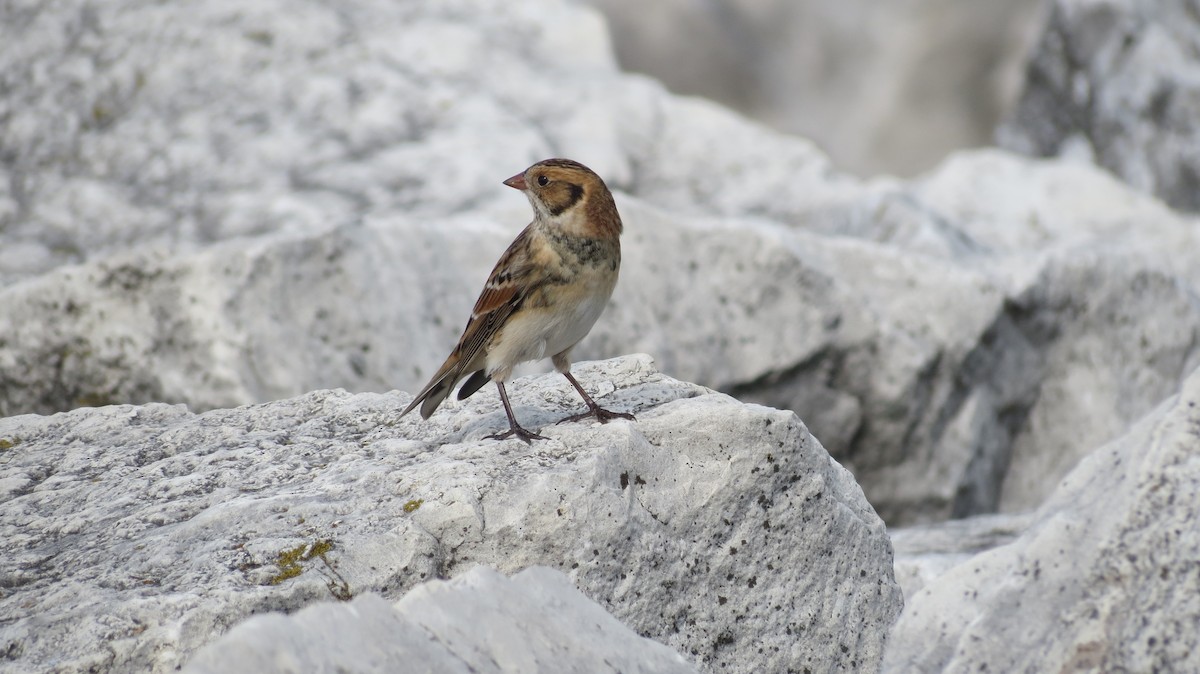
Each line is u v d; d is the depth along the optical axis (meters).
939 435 12.93
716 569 6.53
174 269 10.72
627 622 6.27
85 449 7.61
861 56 22.36
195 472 7.08
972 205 17.62
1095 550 5.82
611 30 22.00
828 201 17.00
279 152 16.03
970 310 12.87
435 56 18.34
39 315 10.83
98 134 16.86
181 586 5.71
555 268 7.30
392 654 4.62
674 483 6.55
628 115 18.23
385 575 5.90
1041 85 22.05
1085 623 5.59
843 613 6.82
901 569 8.55
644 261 12.59
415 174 15.25
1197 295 14.61
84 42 18.25
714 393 7.59
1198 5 21.89
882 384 12.62
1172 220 17.17
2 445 7.86
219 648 4.36
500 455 6.68
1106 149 21.50
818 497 6.77
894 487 12.93
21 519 6.66
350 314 11.03
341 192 14.95
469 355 7.39
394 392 8.37
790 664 6.64
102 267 10.82
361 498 6.38
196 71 17.80
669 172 17.47
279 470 7.03
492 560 6.14
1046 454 13.75
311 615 4.65
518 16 20.09
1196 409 5.94
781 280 12.62
